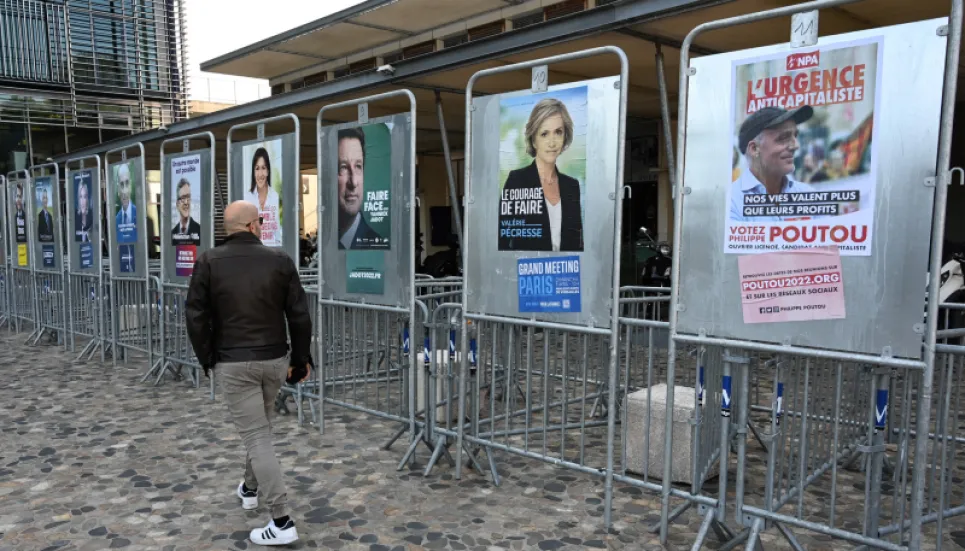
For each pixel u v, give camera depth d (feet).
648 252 38.60
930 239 9.12
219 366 12.28
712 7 17.04
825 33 20.70
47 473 15.51
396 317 18.08
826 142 9.94
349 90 28.32
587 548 11.91
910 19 19.36
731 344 10.94
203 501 13.94
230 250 12.38
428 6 40.27
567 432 18.71
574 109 12.87
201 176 22.33
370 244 17.35
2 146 62.03
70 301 30.50
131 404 21.45
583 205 12.86
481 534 12.43
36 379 24.99
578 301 13.08
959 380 12.35
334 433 18.47
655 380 19.26
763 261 10.66
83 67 65.36
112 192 26.81
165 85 70.18
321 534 12.42
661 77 20.72
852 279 9.83
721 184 11.02
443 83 26.55
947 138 8.77
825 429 14.06
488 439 16.22
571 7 37.86
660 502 13.94
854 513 13.26
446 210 53.36
